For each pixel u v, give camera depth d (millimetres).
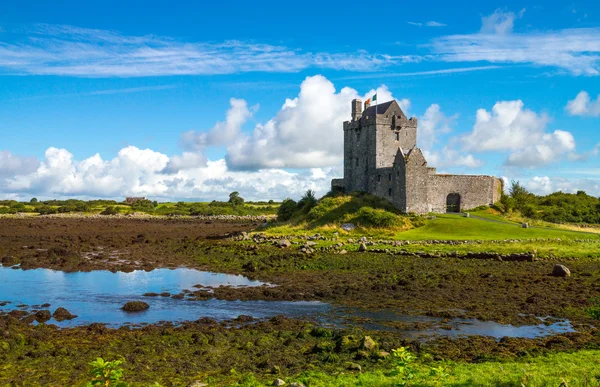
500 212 89438
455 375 17938
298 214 93312
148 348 22484
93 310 31547
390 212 78250
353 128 97938
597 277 41188
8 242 73688
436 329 26438
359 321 28422
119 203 198125
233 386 17516
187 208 189750
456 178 89625
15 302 33938
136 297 35844
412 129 94688
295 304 33312
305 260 52125
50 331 25734
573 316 29016
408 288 37469
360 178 95938
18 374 18906
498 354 21312
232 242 71562
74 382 18156
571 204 108250
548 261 50031
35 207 184250
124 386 13250
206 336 24406
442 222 75250
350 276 43750
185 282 42406
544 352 21578
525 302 32750
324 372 19281
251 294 36031
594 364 19281
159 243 74312
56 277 44719
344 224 78000
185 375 19031
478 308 31219
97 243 73812
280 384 17344
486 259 51406
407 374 16672
